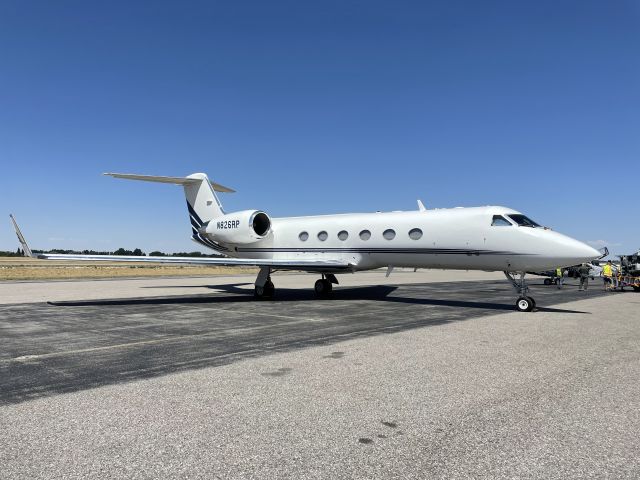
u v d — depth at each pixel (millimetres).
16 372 5840
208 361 6434
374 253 15695
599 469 3191
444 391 4965
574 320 10914
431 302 15406
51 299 16422
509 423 4031
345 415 4234
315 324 10070
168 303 14898
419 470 3172
